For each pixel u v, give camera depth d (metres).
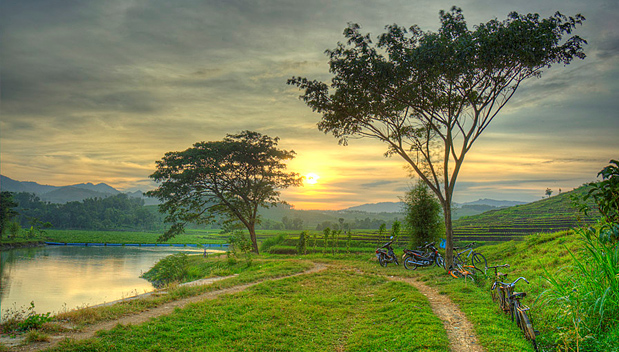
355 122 20.19
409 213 25.28
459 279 14.14
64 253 63.94
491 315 8.41
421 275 16.94
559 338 6.19
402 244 42.03
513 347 6.38
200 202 40.94
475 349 6.65
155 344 7.37
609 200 6.69
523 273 12.98
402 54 16.39
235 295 12.43
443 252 23.48
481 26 15.84
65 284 29.62
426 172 22.48
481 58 15.30
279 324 9.02
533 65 15.91
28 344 7.10
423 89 17.16
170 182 38.69
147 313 10.13
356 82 17.64
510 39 14.80
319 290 13.64
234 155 39.38
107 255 60.34
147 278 33.47
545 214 94.06
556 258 13.23
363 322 9.20
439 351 6.48
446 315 9.13
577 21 15.48
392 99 18.59
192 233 164.50
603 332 6.02
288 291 13.51
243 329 8.53
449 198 17.91
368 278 16.20
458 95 17.64
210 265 30.56
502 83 16.95
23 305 20.53
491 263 18.62
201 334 8.05
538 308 8.16
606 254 6.64
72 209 195.38
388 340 7.47
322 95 19.53
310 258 28.81
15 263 46.84
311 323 9.20
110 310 9.98
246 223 41.25
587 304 6.48
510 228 60.78
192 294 12.87
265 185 40.81
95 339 7.30
